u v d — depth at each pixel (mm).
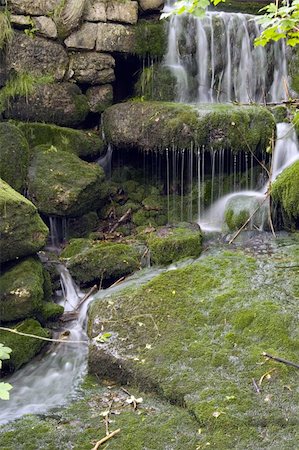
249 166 5266
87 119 5906
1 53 5383
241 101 6543
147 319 3562
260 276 3912
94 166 5355
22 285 3756
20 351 3566
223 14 6465
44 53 5500
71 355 3709
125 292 3898
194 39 6227
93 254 4469
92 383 3330
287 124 5621
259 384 2938
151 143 5156
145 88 6055
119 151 5711
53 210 4941
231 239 4719
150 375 3113
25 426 2875
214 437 2637
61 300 4363
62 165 5156
